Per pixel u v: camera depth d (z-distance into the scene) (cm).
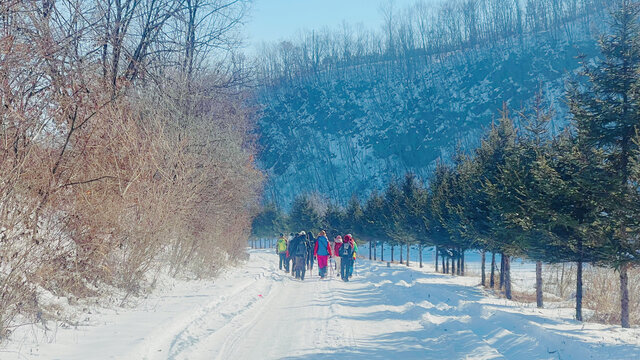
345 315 1140
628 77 1154
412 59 15750
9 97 827
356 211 5856
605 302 1484
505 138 2028
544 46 13250
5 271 755
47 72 953
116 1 1683
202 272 1767
